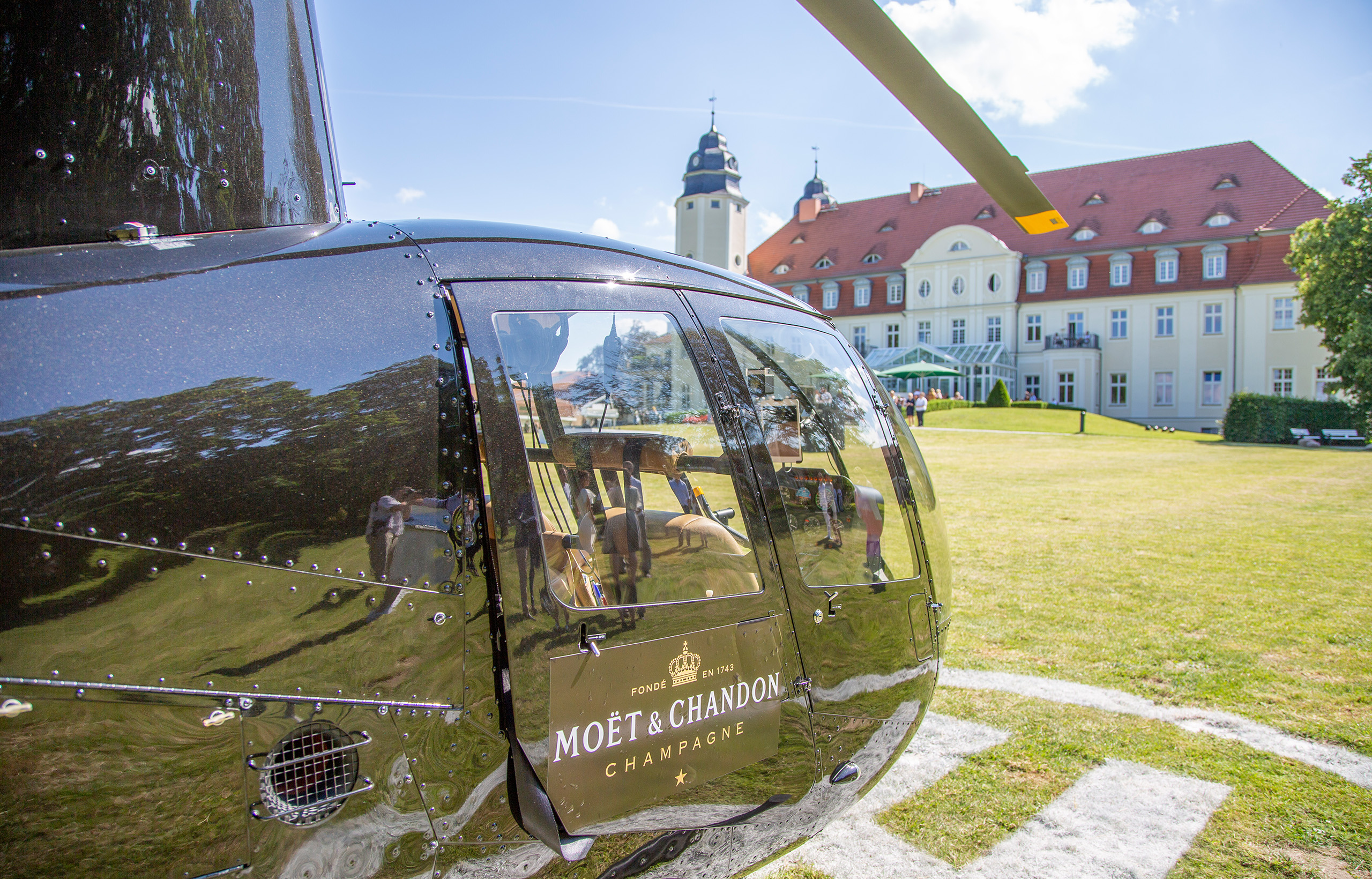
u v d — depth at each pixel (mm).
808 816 2201
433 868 1514
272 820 1342
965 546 8523
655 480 1946
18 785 1158
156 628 1247
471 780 1536
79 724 1191
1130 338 50250
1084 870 2758
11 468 1159
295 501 1374
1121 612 5902
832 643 2230
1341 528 9633
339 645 1399
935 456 21594
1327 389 32656
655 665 1771
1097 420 36281
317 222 1953
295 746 1358
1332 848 2896
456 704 1518
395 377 1517
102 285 1319
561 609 1634
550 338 1783
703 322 2127
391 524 1464
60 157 1545
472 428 1586
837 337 2664
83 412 1229
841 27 2150
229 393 1353
